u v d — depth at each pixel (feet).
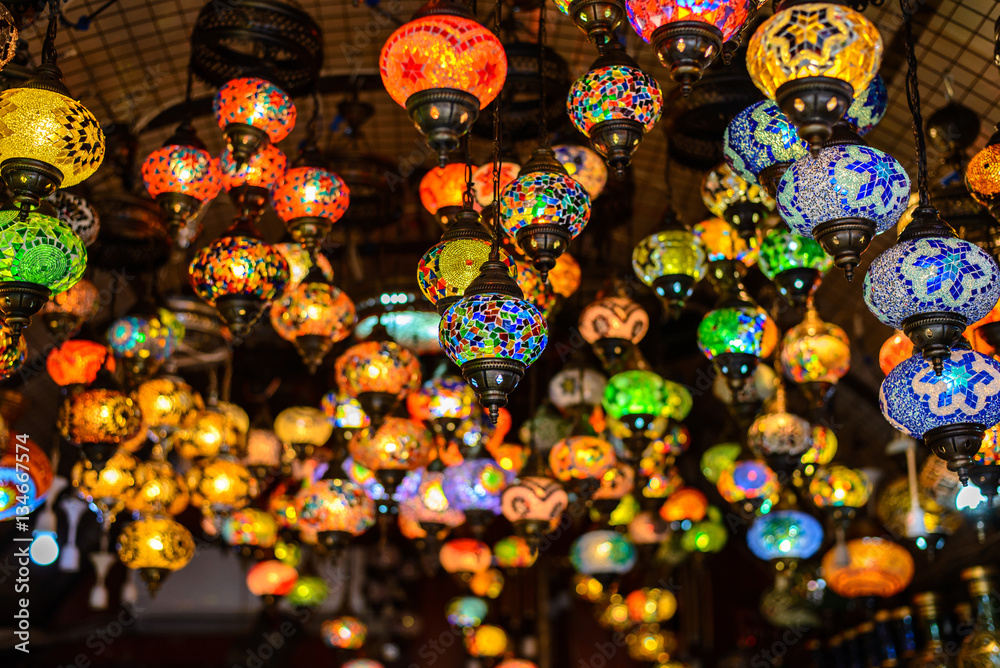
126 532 17.46
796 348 14.85
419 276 10.75
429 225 23.08
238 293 12.58
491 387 8.76
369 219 17.79
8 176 8.87
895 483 19.79
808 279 13.14
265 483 20.63
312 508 18.47
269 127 11.91
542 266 10.32
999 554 22.12
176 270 21.98
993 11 13.34
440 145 8.68
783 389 17.26
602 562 23.07
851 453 26.68
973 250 8.70
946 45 14.29
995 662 16.83
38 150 8.82
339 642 29.60
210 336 20.26
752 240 13.52
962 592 23.68
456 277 10.35
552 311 16.46
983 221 12.04
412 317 18.76
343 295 15.51
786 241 13.03
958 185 12.23
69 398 14.53
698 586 35.65
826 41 7.55
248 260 12.50
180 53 16.66
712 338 14.19
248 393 29.09
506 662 28.55
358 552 36.63
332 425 17.66
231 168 12.87
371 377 15.35
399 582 36.63
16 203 8.99
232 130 11.81
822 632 30.76
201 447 17.80
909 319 8.87
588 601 36.60
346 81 18.26
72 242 9.86
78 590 34.91
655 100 9.66
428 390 16.74
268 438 19.89
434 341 19.27
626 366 18.07
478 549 23.20
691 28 7.95
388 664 35.94
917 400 9.30
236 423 18.35
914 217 9.11
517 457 19.30
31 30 14.44
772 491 19.04
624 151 9.75
